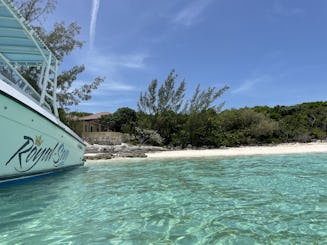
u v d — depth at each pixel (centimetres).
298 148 1892
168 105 2666
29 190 508
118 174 750
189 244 254
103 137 2461
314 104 4203
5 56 820
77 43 1894
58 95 1836
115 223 317
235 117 2980
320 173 722
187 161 1152
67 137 734
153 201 425
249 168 853
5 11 588
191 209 376
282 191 492
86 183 595
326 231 285
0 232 285
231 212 358
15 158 497
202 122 2492
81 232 286
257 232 284
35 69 1262
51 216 344
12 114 471
